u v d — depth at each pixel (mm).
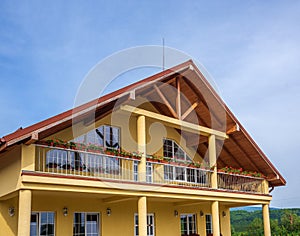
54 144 9953
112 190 10930
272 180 16469
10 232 10844
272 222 27891
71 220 12023
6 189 10086
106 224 12812
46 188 9617
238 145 15805
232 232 28312
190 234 15477
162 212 14758
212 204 14016
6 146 8906
